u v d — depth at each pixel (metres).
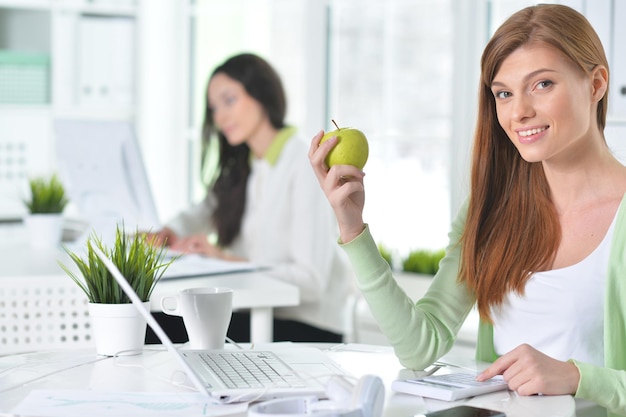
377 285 1.77
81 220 3.81
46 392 1.46
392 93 4.28
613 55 2.59
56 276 2.41
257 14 4.89
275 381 1.48
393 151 4.28
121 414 1.33
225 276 2.63
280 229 3.28
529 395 1.50
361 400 1.23
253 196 3.49
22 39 5.04
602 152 1.87
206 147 3.64
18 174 4.77
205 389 1.39
